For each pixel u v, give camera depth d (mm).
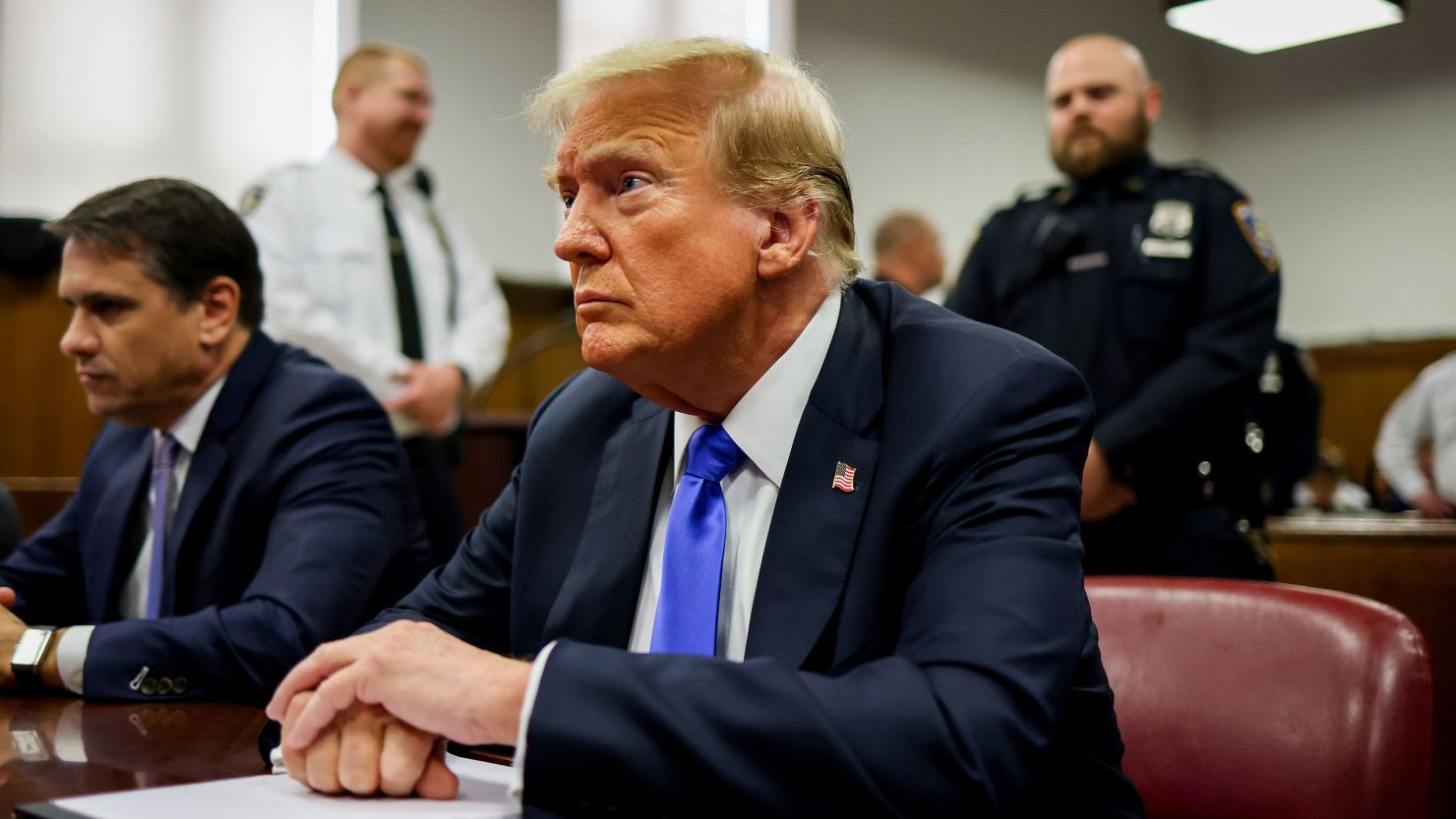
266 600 1555
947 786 796
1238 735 1228
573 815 791
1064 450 984
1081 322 2475
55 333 4172
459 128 6668
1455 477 4887
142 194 1685
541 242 6949
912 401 1019
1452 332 8922
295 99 6148
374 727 871
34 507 3490
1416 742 1144
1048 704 847
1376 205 9547
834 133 1049
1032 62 9125
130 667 1402
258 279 1820
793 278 1037
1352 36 9664
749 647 961
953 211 8570
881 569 972
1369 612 1204
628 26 7309
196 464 1735
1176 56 10133
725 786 776
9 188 5406
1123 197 2521
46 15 5500
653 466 1115
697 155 979
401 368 2988
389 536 1732
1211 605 1290
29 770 988
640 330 981
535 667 820
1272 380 4168
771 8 7617
